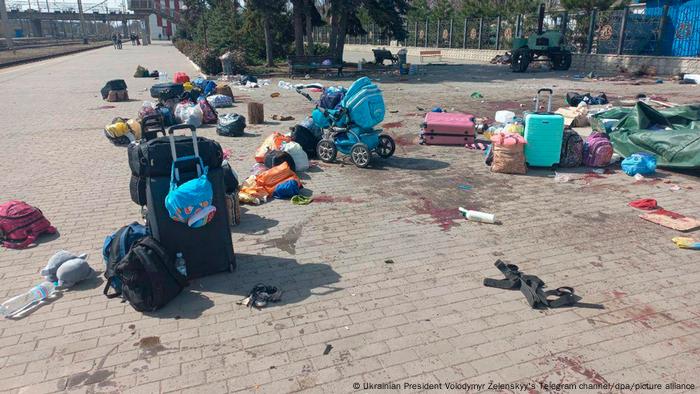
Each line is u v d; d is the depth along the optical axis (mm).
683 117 9148
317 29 49875
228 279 4984
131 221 6559
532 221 6398
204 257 4926
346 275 5043
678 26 22938
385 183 8016
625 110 10258
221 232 4953
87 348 3928
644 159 8195
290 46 31250
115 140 10859
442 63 33375
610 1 26156
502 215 6621
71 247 5781
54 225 6434
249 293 4703
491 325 4141
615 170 8562
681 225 6039
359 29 29219
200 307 4488
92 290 4836
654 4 26219
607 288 4711
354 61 35500
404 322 4203
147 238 4531
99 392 3434
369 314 4336
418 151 9984
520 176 8312
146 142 4738
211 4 38469
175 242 4738
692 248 5500
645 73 23016
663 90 17922
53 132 12367
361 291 4727
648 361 3654
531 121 8375
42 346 3963
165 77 23734
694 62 21406
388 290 4734
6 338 4074
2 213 5824
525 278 4801
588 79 21859
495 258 5379
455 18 39906
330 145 8984
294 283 4898
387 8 27859
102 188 7930
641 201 6844
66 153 10227
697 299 4488
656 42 23844
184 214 4473
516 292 4672
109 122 13656
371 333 4055
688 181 7879
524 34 32312
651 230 6043
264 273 5109
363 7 27359
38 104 17078
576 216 6539
